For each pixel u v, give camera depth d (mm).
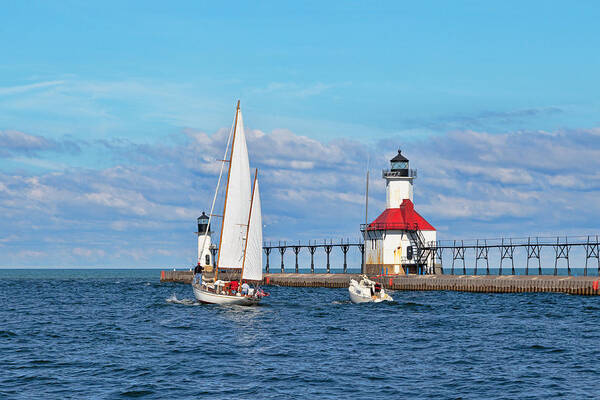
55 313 105312
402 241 176750
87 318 95875
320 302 121875
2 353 63406
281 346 67312
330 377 52406
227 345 68062
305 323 86875
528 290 141500
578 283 134375
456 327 82000
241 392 47781
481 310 104250
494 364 57250
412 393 47375
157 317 95562
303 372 54250
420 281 157375
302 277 195000
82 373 53938
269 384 50125
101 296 154625
